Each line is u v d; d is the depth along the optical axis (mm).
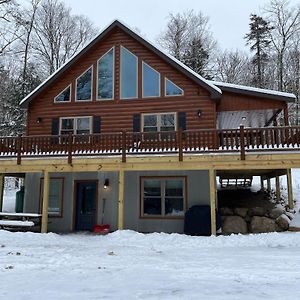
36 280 5945
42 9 36375
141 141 13578
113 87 16297
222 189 19125
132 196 14906
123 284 5621
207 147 12859
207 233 12945
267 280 5883
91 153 13586
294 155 12102
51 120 16609
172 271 6672
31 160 13992
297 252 9109
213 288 5336
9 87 34406
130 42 16484
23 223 13508
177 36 39750
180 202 14570
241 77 42562
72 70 16891
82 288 5383
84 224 15305
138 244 10945
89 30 39375
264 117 17031
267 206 15195
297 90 35312
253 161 12359
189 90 15500
